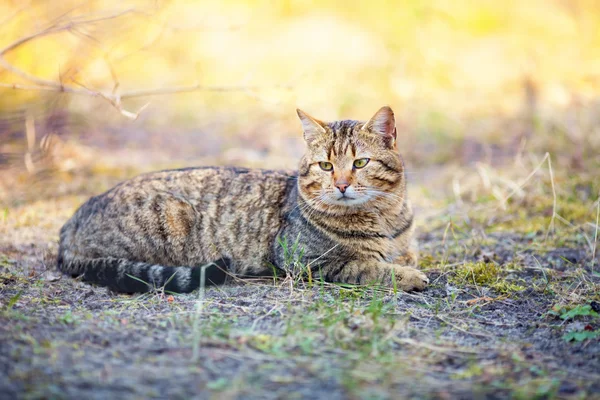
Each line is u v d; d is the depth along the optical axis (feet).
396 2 45.70
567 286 15.05
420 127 30.27
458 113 32.01
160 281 14.61
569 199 20.75
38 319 12.24
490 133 28.94
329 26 47.03
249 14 47.03
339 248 15.43
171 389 9.63
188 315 12.80
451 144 28.12
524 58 38.96
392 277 14.17
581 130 26.66
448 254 17.52
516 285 15.15
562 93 33.30
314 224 15.52
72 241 16.22
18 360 10.29
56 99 27.22
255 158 27.35
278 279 15.49
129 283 14.75
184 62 40.01
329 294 14.26
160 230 16.06
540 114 29.86
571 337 12.12
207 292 14.52
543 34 44.27
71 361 10.38
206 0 47.73
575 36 43.70
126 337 11.50
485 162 25.48
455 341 11.97
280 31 46.42
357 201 15.26
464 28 44.91
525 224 19.76
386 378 10.21
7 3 30.14
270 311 12.99
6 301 13.60
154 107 34.71
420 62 38.58
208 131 31.71
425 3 44.42
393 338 11.80
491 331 12.61
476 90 35.91
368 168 15.37
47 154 24.84
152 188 16.33
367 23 46.44
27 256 17.25
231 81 37.93
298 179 16.01
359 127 15.64
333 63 40.32
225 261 15.92
